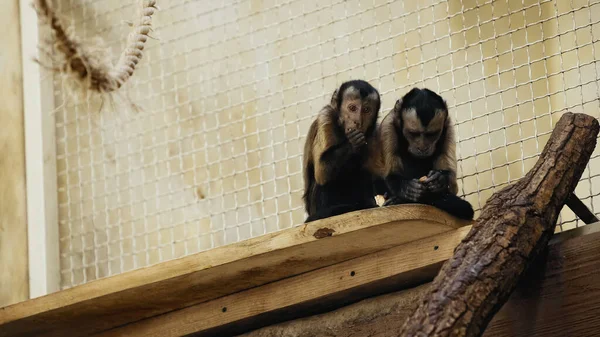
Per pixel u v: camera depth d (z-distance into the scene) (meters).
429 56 12.14
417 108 8.77
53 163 10.98
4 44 10.86
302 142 12.30
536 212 6.86
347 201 9.42
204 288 8.26
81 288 8.23
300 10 12.53
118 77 6.74
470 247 6.66
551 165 7.15
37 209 10.71
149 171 12.41
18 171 10.72
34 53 10.70
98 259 11.86
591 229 7.45
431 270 7.67
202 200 12.42
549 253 7.42
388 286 8.01
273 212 12.34
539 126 11.82
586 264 7.25
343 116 9.30
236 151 12.63
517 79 11.91
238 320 8.41
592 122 7.44
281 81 11.30
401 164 8.88
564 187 7.09
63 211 11.13
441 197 7.90
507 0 9.62
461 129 12.12
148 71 12.27
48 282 10.59
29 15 10.84
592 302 7.15
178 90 12.54
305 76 12.44
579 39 11.45
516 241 6.66
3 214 10.48
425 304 6.34
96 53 6.56
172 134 12.52
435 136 8.77
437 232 7.56
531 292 7.39
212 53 12.57
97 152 11.85
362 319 8.09
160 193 12.42
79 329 8.93
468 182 12.05
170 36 12.41
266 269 8.00
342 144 9.31
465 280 6.40
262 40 12.56
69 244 10.98
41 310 8.35
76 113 11.49
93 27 11.71
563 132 7.38
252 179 12.55
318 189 9.48
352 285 7.89
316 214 8.91
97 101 7.25
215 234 12.38
